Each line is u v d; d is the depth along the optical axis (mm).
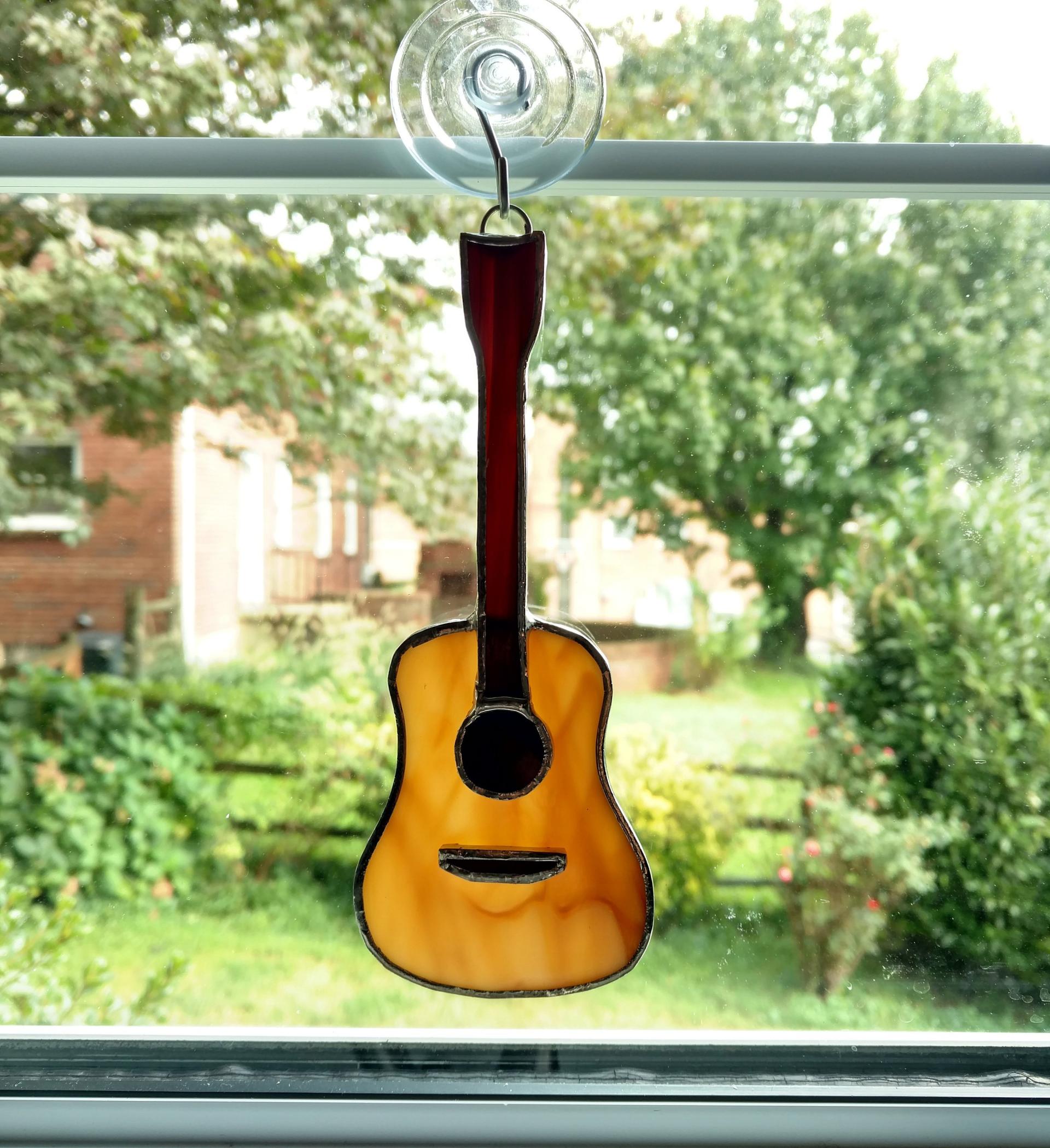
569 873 592
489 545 545
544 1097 766
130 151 756
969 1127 746
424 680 588
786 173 755
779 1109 750
